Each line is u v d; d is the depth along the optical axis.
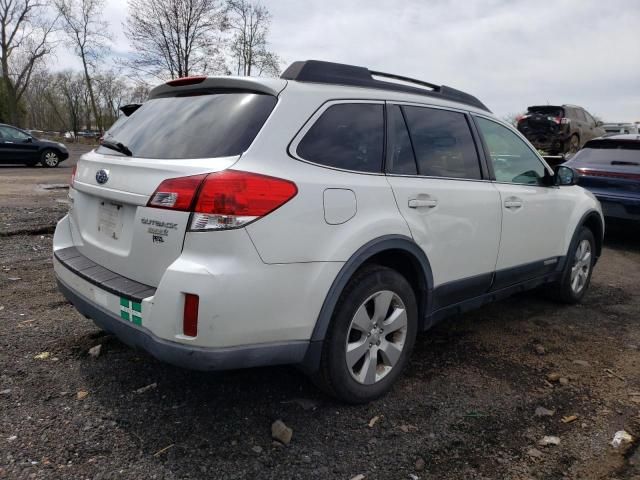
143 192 2.58
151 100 3.36
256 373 3.33
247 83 2.80
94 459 2.44
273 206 2.46
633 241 8.28
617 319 4.70
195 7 26.31
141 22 26.31
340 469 2.47
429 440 2.72
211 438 2.65
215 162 2.48
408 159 3.25
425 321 3.35
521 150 4.32
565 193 4.73
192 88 3.10
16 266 5.51
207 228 2.35
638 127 24.84
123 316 2.61
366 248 2.82
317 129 2.79
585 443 2.75
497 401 3.15
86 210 3.19
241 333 2.41
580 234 4.95
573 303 5.08
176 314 2.36
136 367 3.34
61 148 18.75
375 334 3.01
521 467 2.54
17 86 44.28
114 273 2.84
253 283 2.40
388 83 3.34
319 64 3.00
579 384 3.40
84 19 44.12
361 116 3.04
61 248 3.39
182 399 2.99
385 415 2.94
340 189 2.75
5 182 13.19
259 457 2.52
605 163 7.71
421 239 3.17
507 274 4.00
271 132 2.61
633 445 2.73
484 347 3.96
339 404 3.02
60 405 2.87
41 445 2.52
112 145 3.11
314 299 2.64
